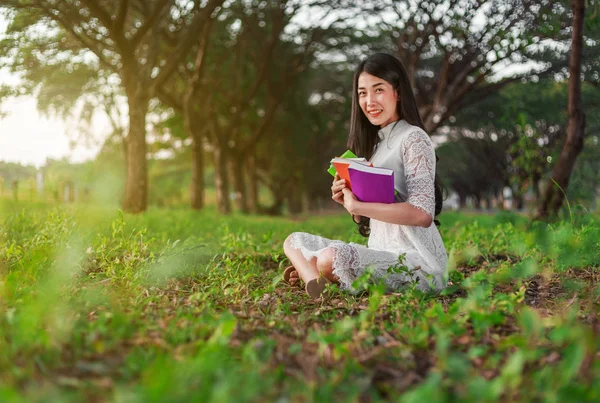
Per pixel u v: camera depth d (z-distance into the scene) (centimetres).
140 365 205
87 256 445
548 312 317
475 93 1570
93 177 2359
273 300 360
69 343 227
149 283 386
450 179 4903
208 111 2058
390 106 380
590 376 200
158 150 2777
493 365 213
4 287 285
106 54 1694
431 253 372
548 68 1209
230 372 192
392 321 289
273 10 1908
